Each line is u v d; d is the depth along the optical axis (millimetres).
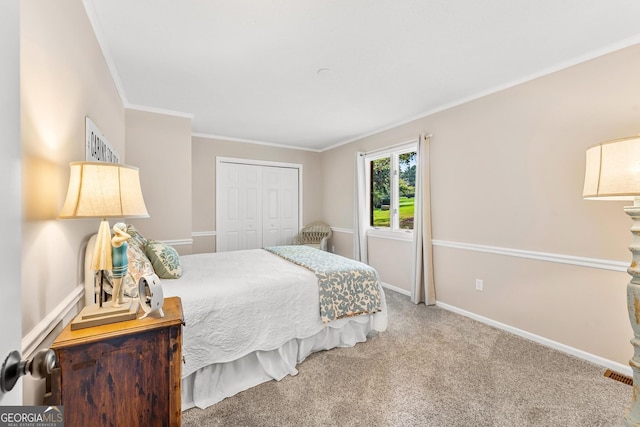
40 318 1018
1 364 504
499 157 2674
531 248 2451
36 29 1015
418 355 2205
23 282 904
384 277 4137
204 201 4516
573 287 2209
